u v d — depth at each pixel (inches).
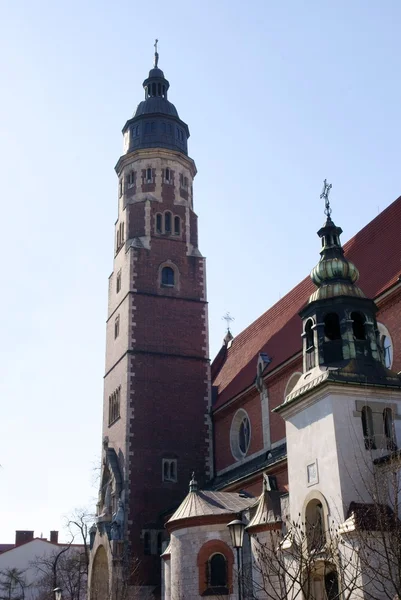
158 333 2573.8
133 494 2335.1
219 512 1756.9
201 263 2748.5
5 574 4222.4
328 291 1446.9
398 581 941.8
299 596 1268.5
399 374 1430.9
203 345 2615.7
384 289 1635.1
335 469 1258.6
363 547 1045.8
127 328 2551.7
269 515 1562.5
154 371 2514.8
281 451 1993.1
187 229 2787.9
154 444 2418.8
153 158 2856.8
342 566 1010.1
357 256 2018.9
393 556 1005.8
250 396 2251.5
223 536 1722.4
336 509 1234.0
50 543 4414.4
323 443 1310.3
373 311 1448.1
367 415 1321.4
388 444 1291.8
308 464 1344.7
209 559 1711.4
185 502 1862.7
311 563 1082.7
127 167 2891.2
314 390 1342.3
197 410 2512.3
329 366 1378.0
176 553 1772.9
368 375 1346.0
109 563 2237.9
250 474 1990.7
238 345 2694.4
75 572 4015.8
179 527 1784.0
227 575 1690.5
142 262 2657.5
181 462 2425.0
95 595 2331.4
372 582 1093.8
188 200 2861.7
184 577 1729.8
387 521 1065.5
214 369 2792.8
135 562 2224.4
